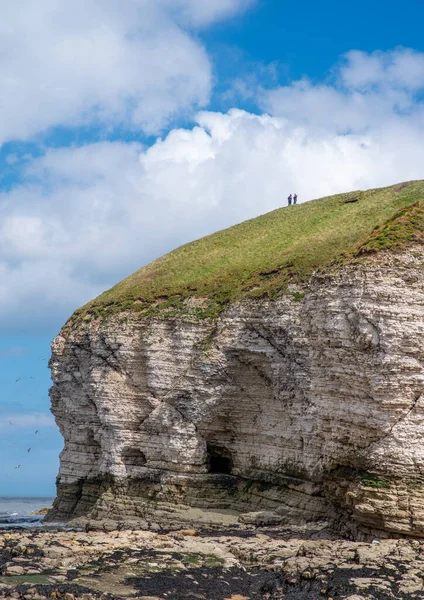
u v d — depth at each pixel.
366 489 43.62
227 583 35.50
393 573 35.12
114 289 73.19
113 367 61.88
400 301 46.00
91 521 57.41
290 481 51.81
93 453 64.06
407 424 44.06
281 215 84.69
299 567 36.56
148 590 33.84
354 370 47.03
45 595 31.92
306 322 51.97
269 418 55.09
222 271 65.88
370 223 68.44
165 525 53.59
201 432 57.44
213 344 57.31
